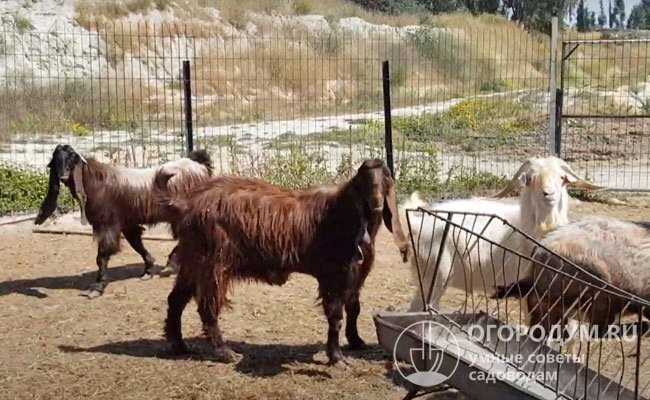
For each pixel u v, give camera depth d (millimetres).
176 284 7133
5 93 21594
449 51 30188
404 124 20094
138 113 22875
